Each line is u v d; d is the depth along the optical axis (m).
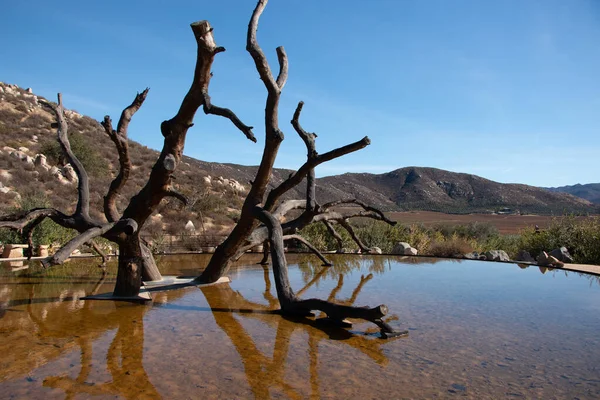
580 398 3.12
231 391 3.22
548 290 7.67
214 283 8.66
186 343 4.48
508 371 3.69
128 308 6.26
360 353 4.20
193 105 6.54
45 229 13.70
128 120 6.98
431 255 13.88
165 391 3.21
